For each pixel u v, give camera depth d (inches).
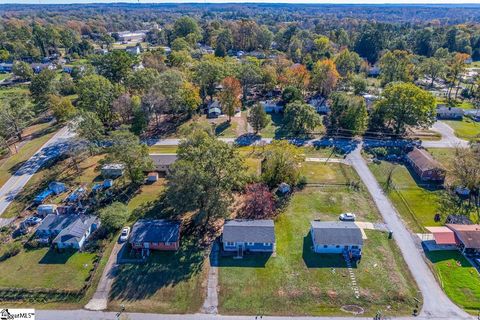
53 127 3299.7
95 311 1408.7
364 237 1823.3
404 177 2427.4
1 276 1568.7
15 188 2274.9
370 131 3179.1
